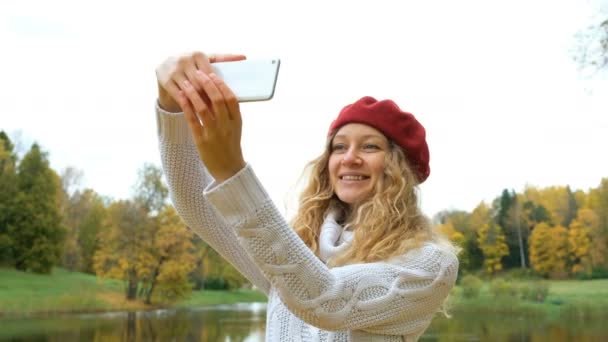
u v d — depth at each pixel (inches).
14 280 1510.8
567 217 1408.7
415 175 62.4
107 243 1499.8
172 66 38.4
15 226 1670.8
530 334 671.1
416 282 50.2
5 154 1691.7
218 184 39.7
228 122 37.4
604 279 1333.7
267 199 40.0
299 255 40.6
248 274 57.6
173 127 49.6
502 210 1477.6
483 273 1439.5
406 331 51.0
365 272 47.1
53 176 1760.6
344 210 65.8
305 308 41.6
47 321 968.9
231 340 655.8
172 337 688.4
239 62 38.3
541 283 1224.2
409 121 61.4
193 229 54.8
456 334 668.7
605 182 1362.0
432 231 58.9
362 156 59.8
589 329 724.0
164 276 1489.9
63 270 1798.7
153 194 1508.4
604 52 325.1
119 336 704.4
